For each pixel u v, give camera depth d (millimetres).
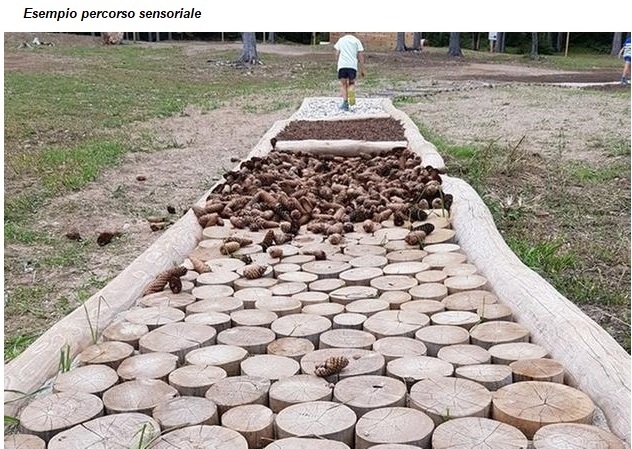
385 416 2344
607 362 2590
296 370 2729
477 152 7629
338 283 3746
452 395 2463
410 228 4723
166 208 6227
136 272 3799
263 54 29703
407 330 3055
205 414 2400
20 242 5270
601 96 14625
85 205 6258
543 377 2592
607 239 5176
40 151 8531
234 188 5652
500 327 3061
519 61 31078
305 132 9164
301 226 4961
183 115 12297
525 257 4547
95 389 2594
